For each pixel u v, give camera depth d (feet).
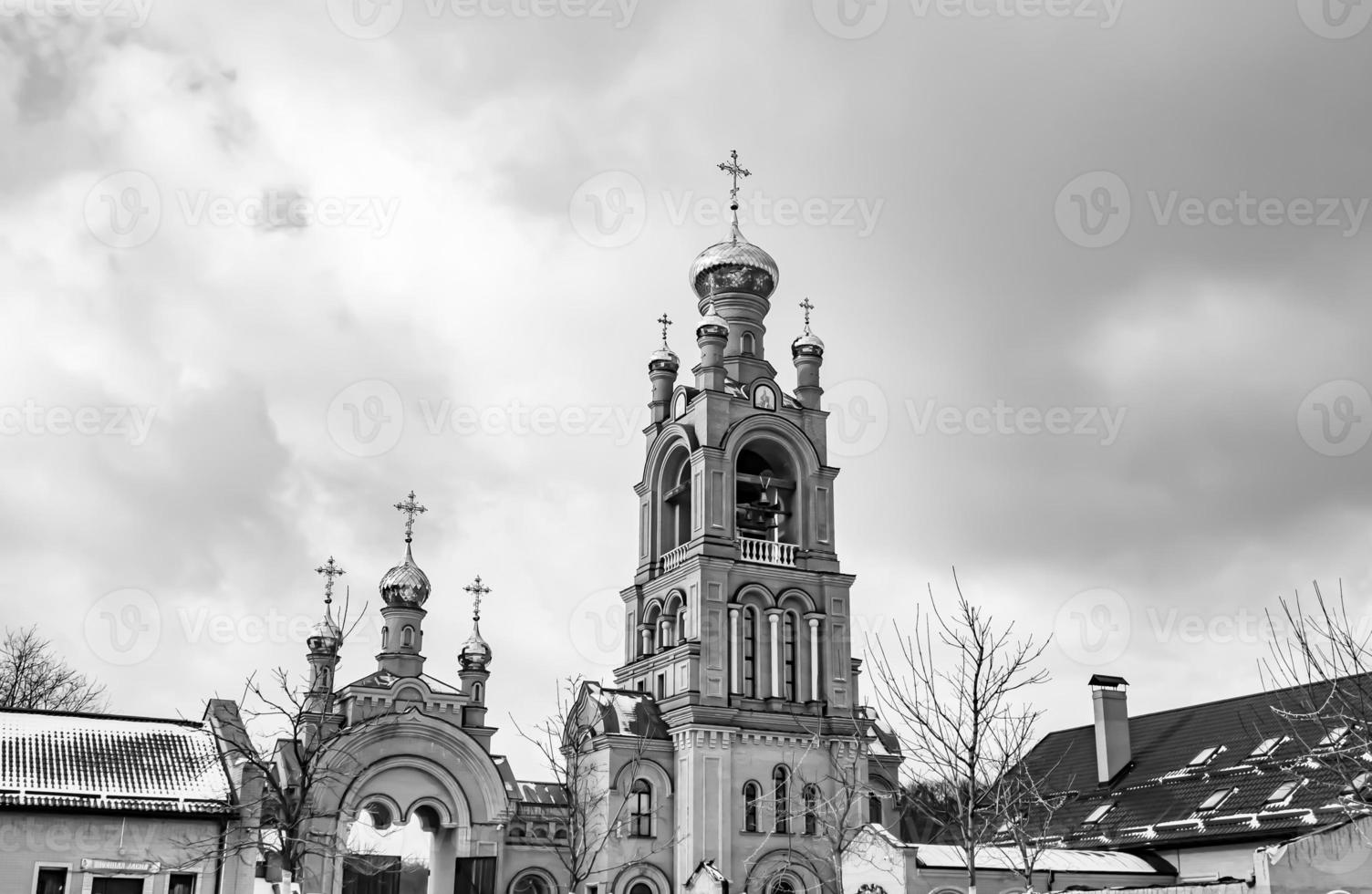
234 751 153.17
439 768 180.14
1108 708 206.39
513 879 180.96
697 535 195.00
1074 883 170.71
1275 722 186.91
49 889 139.85
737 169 226.17
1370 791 133.90
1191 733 200.13
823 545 202.08
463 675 212.84
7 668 245.86
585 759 186.19
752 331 215.92
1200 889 134.92
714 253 218.79
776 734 189.26
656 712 190.80
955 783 136.26
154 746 157.28
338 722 167.53
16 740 152.05
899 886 165.37
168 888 144.05
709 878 172.76
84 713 161.38
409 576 203.10
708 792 181.88
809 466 204.44
